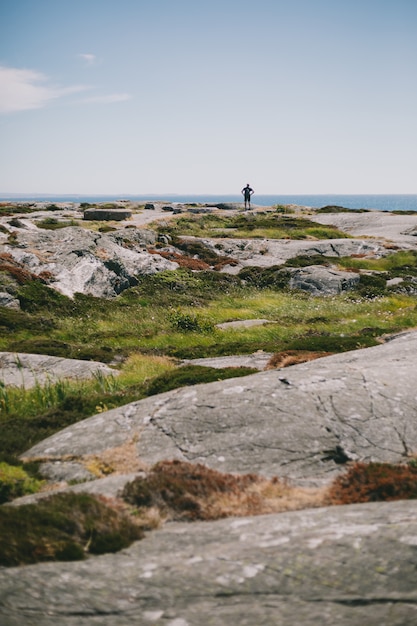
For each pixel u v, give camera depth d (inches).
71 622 183.5
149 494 295.3
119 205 3543.3
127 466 365.1
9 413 532.7
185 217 2672.2
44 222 2257.6
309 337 938.1
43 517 254.1
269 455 362.6
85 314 1176.2
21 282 1198.3
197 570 214.8
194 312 1254.3
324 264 1790.1
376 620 178.2
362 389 434.0
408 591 191.6
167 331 1063.6
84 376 678.5
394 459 358.6
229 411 412.5
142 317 1186.6
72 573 216.1
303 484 331.3
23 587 203.5
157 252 1756.9
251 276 1638.8
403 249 2092.8
